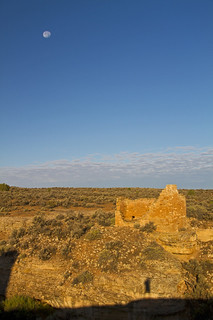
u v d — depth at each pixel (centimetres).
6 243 2292
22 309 1650
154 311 1548
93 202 4922
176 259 1766
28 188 8419
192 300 1605
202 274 1741
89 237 2058
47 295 1739
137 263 1727
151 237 1964
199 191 6594
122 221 2234
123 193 6266
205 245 2011
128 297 1559
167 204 2022
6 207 4278
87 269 1766
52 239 2170
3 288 1908
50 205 4384
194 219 2416
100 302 1574
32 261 1950
